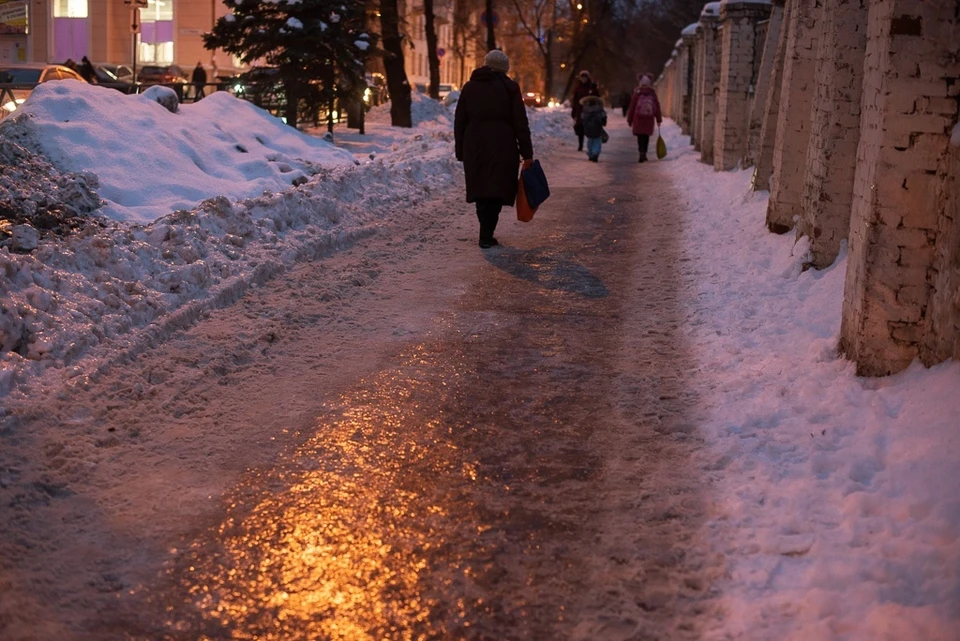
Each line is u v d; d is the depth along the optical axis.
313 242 8.58
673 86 43.03
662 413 4.96
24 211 8.00
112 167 10.17
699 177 15.82
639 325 6.70
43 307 5.51
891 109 4.95
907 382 4.91
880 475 4.04
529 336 6.40
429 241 9.66
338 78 19.98
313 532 3.70
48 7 44.19
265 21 19.41
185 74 39.72
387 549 3.57
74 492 3.98
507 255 9.06
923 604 3.14
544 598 3.26
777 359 5.70
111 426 4.63
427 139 18.25
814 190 7.90
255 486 4.08
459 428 4.77
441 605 3.21
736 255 8.97
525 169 9.24
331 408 5.01
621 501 3.97
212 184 10.72
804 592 3.23
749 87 15.50
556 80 82.00
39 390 4.88
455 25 48.66
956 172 4.73
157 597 3.24
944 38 4.84
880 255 5.08
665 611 3.18
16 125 10.17
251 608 3.18
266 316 6.59
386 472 4.25
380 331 6.45
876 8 5.20
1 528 3.65
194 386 5.24
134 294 6.27
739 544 3.59
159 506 3.88
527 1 56.47
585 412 5.01
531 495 4.04
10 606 3.15
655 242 9.88
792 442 4.48
